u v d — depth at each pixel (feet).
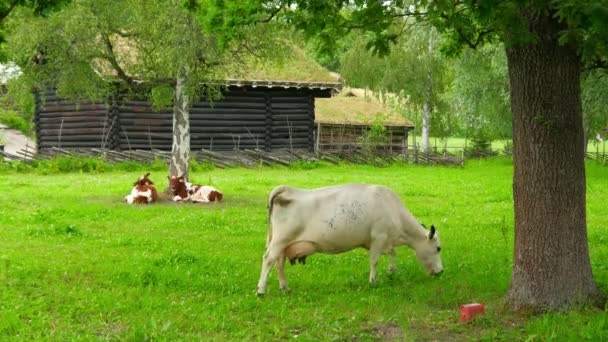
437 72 149.48
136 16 63.93
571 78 27.32
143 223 53.52
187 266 37.32
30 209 59.82
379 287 33.12
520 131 27.86
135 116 114.93
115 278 34.45
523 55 27.35
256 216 57.93
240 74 71.61
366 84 155.63
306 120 126.21
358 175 104.99
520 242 28.14
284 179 94.58
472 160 148.05
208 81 68.59
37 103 119.75
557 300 27.35
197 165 110.11
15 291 31.48
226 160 116.47
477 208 65.46
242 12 30.27
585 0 21.42
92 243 44.32
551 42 26.96
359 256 41.16
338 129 150.71
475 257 40.40
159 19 61.72
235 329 26.58
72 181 87.61
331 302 30.42
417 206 66.23
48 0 33.06
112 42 70.28
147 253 40.83
